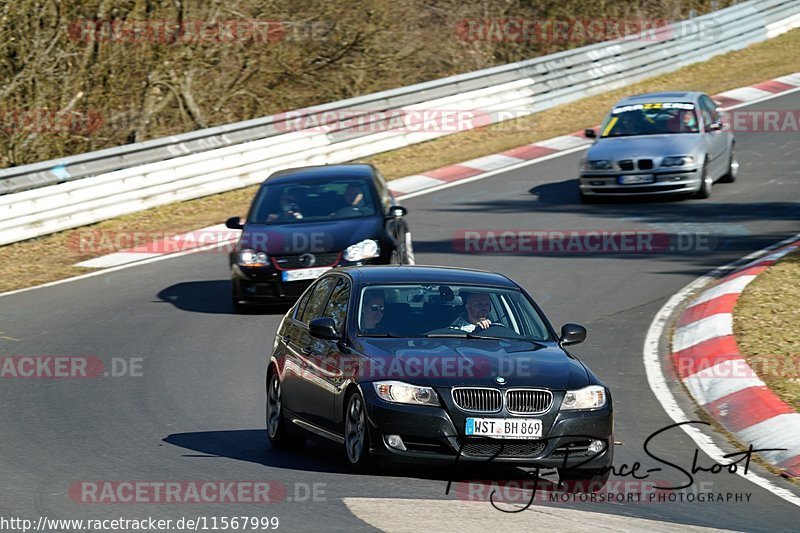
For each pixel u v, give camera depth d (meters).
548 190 79.19
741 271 54.56
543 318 32.12
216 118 108.56
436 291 32.00
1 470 29.92
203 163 83.06
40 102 99.12
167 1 105.06
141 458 31.16
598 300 52.97
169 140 81.88
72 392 40.38
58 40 99.62
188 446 32.75
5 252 70.94
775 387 36.97
